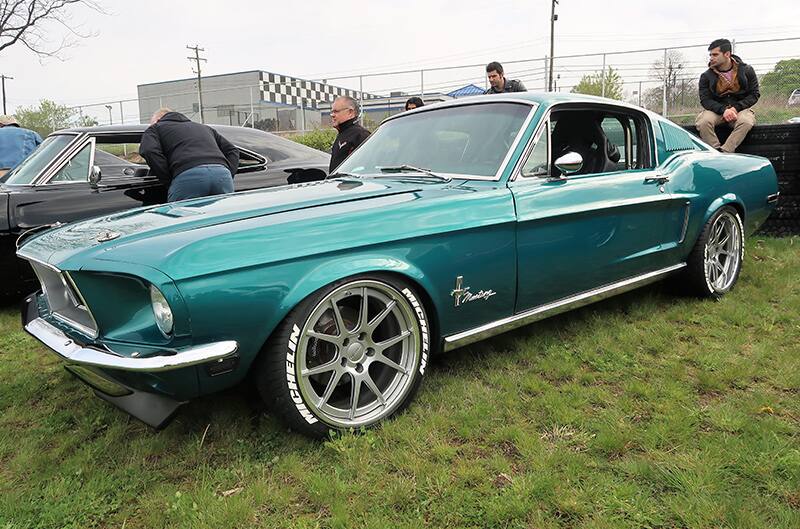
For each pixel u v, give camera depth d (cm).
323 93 3108
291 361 227
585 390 279
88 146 505
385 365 263
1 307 482
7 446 254
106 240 230
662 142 390
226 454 239
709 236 402
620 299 414
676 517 188
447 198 270
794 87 1786
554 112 327
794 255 517
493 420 254
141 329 215
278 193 296
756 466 210
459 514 195
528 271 297
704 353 318
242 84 3130
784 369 293
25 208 461
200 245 210
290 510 203
